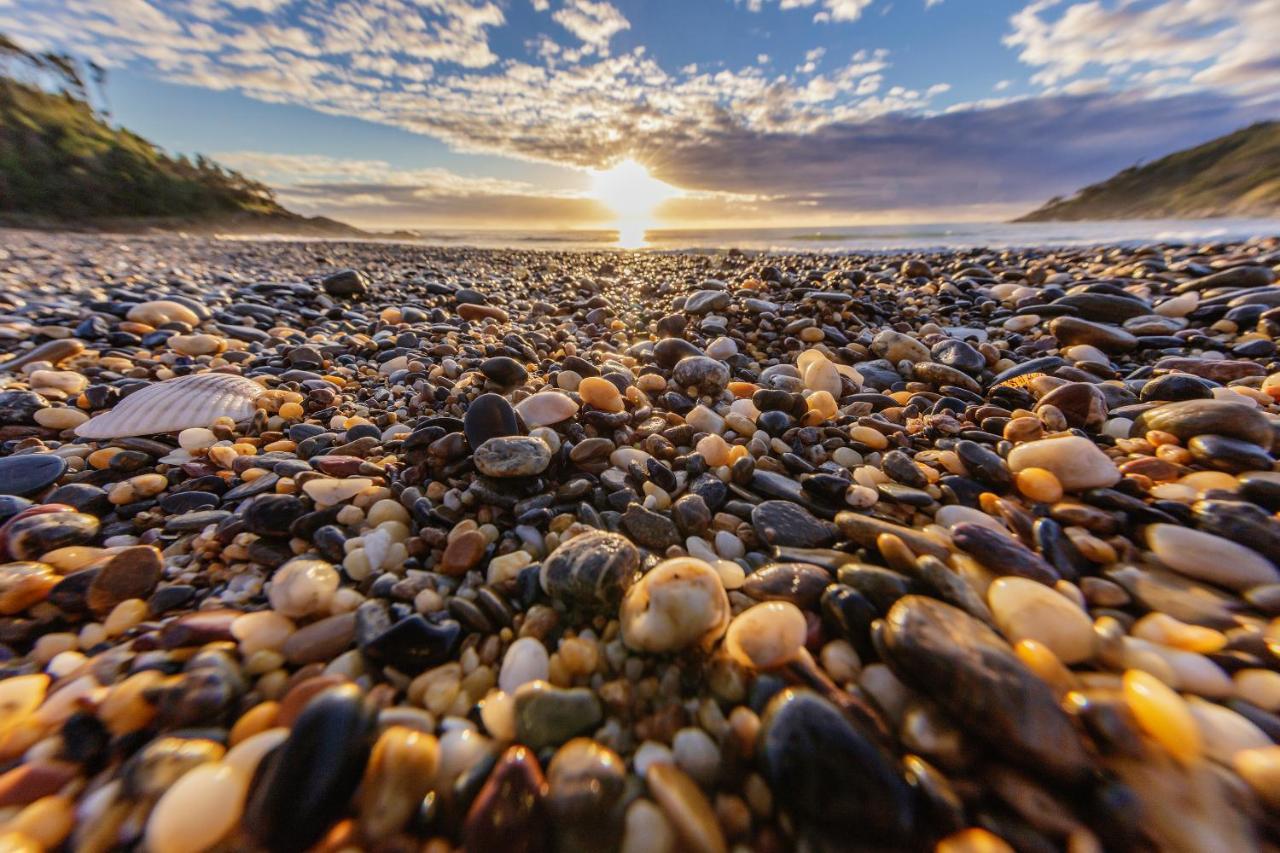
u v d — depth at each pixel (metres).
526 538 0.15
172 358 0.32
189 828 0.08
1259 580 0.12
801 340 0.36
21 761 0.09
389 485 0.18
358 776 0.09
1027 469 0.17
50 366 0.29
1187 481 0.16
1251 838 0.08
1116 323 0.38
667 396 0.25
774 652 0.10
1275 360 0.28
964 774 0.09
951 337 0.36
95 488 0.18
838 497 0.17
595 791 0.09
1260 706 0.10
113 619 0.13
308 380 0.29
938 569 0.12
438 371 0.30
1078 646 0.11
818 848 0.08
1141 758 0.09
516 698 0.10
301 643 0.11
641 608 0.11
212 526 0.16
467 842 0.08
